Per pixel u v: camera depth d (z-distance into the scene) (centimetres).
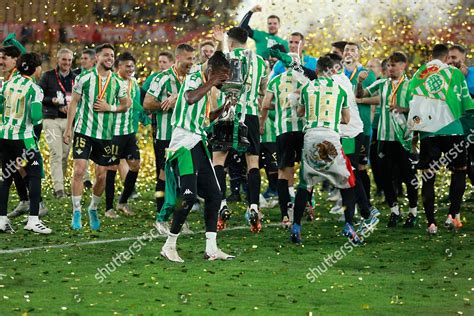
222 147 1400
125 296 1006
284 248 1360
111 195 1694
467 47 2597
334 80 1384
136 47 2673
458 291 1072
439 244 1408
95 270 1158
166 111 1580
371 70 1792
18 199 1889
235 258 1262
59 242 1382
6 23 2630
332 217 1723
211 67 1202
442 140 1502
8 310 931
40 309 938
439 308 980
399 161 1591
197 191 1252
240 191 2081
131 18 2688
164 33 2692
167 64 1778
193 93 1199
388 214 1770
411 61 2667
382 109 1602
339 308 973
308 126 1382
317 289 1067
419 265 1240
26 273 1130
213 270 1169
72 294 1011
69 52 1948
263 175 2439
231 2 2753
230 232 1525
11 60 1521
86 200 1911
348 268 1215
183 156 1213
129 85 1723
